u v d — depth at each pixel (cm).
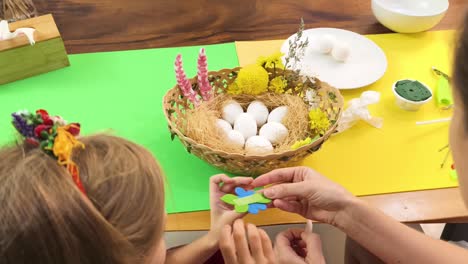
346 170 101
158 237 72
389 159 103
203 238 92
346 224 90
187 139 91
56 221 59
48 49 115
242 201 90
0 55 110
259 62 107
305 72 117
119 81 117
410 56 125
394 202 96
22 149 66
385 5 134
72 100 112
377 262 106
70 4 135
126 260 67
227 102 105
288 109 103
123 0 137
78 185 62
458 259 86
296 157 95
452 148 73
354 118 107
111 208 65
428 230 157
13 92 113
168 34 128
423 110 113
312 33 127
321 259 90
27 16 123
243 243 86
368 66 121
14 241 59
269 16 135
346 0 141
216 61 121
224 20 133
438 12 126
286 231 96
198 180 100
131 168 68
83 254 62
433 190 99
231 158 91
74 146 66
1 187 61
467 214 95
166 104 99
